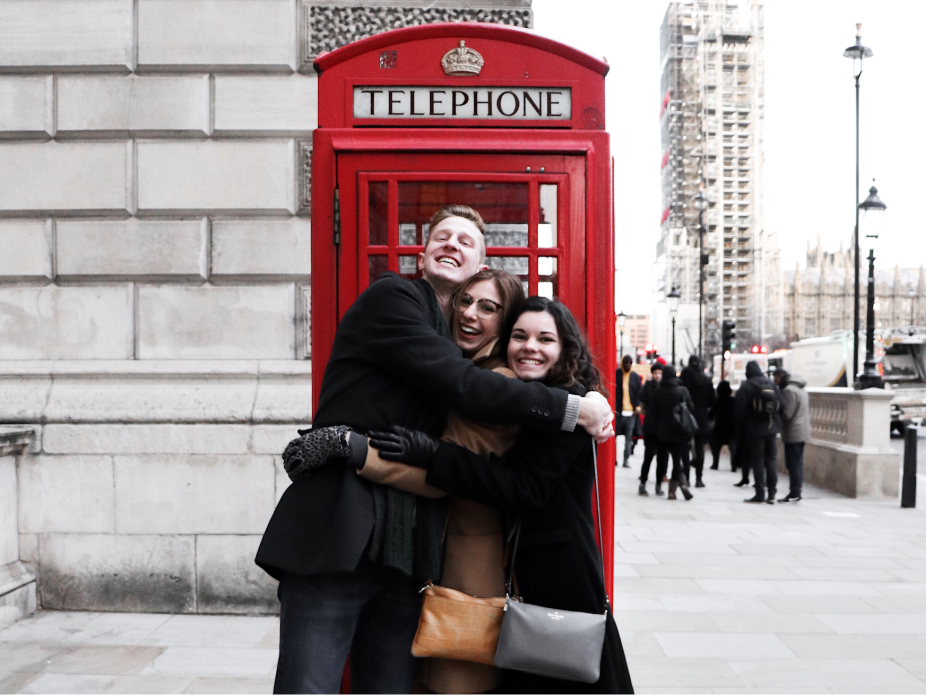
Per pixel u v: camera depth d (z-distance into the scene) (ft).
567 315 7.38
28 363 16.79
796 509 31.24
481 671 7.47
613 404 9.68
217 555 16.12
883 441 34.09
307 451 6.64
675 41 421.59
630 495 35.27
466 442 6.98
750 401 32.99
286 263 16.88
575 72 9.84
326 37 16.88
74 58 16.88
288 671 6.65
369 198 9.67
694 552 23.04
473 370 6.70
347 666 9.60
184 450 16.16
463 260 8.21
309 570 6.48
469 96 9.79
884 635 15.48
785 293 387.34
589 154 9.72
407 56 9.75
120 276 16.94
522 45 9.82
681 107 419.54
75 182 16.97
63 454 16.20
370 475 6.63
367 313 7.04
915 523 28.02
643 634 15.48
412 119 9.75
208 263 16.94
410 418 6.98
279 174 16.89
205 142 16.92
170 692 12.07
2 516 15.60
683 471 33.42
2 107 16.89
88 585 16.14
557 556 6.92
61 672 12.84
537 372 7.27
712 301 364.38
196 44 16.90
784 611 17.08
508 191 9.77
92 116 16.90
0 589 15.03
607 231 9.78
